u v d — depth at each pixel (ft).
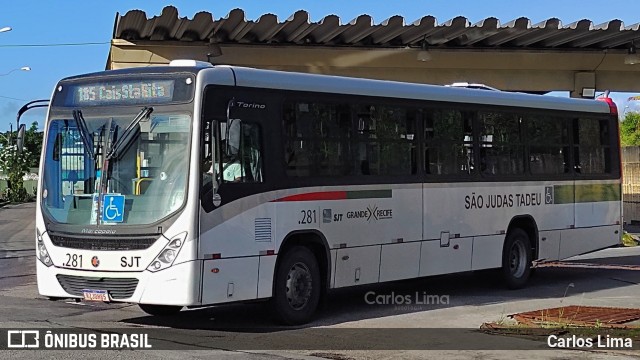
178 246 31.71
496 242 47.42
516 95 49.39
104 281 32.50
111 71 34.71
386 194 40.42
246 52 69.00
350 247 38.45
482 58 75.00
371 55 71.72
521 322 36.09
